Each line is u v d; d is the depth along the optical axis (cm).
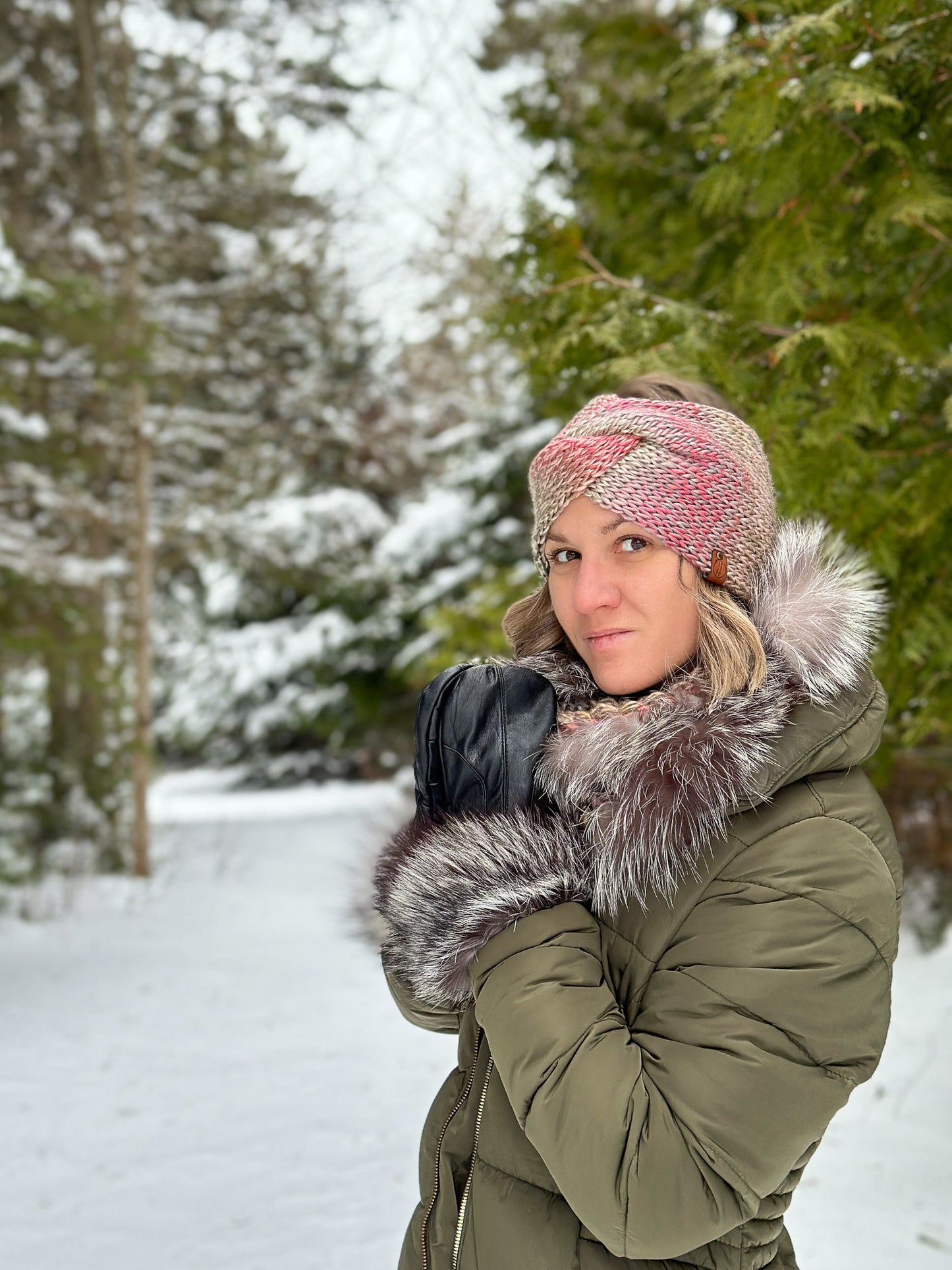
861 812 98
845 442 227
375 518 1297
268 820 1275
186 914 822
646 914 98
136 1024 543
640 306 251
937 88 219
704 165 355
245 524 1088
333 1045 509
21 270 713
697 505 105
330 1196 344
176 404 1035
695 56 306
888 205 213
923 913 606
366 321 1413
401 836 110
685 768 95
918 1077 410
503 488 1151
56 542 1027
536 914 98
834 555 120
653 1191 84
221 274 1239
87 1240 315
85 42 955
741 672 101
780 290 231
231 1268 298
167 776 1828
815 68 220
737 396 227
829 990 89
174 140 1117
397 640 1320
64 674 900
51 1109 423
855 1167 345
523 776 105
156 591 1351
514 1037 92
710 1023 89
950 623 238
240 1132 400
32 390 904
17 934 745
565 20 487
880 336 224
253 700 1530
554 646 132
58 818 945
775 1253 100
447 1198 106
